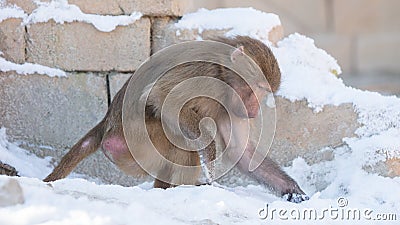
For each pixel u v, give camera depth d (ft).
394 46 158.61
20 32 67.21
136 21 66.69
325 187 60.18
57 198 41.81
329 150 60.95
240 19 66.69
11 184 39.99
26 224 37.52
